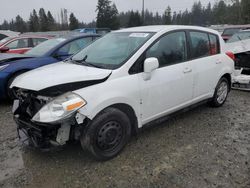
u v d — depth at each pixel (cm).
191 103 446
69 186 292
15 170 323
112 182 298
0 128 442
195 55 441
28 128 317
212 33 489
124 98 331
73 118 295
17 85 326
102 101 309
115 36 422
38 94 306
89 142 312
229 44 754
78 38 662
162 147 372
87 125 309
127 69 341
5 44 907
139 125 363
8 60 579
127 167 325
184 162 334
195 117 483
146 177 305
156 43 377
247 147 371
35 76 326
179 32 419
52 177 308
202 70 448
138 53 353
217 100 521
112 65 345
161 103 385
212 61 474
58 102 290
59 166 329
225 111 516
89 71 327
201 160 338
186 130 427
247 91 667
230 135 410
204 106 544
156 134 412
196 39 448
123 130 344
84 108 295
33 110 319
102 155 329
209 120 470
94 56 389
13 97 363
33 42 963
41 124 293
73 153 357
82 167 326
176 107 415
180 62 411
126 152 358
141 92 351
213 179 299
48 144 309
